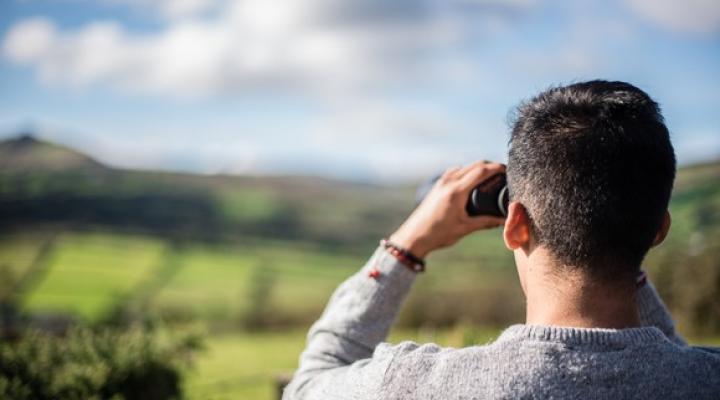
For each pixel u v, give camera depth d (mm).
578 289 981
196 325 4352
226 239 88438
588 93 1023
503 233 1060
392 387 987
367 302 1251
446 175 1330
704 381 948
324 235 96750
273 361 14344
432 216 1278
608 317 981
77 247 76812
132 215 93875
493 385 944
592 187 957
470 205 1278
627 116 984
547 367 943
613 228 957
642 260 1002
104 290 62062
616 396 925
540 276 1010
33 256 71000
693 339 12344
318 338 1263
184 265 75875
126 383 3826
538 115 1028
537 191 996
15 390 3301
